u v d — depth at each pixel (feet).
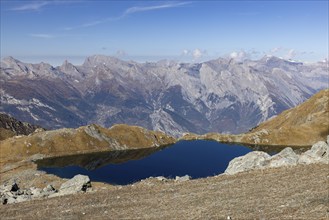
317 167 156.97
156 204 131.85
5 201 170.50
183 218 109.29
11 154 570.46
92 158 572.51
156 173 430.61
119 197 150.10
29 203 156.56
